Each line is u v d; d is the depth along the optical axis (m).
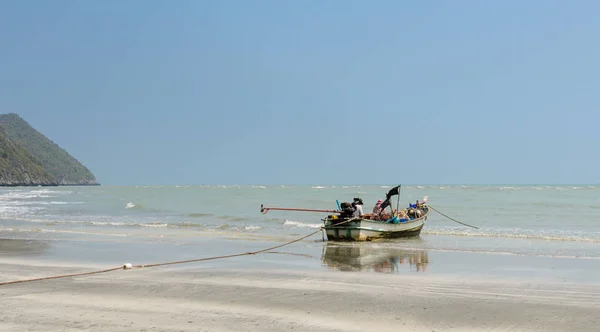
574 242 20.27
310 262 15.52
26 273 13.30
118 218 34.03
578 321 8.40
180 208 42.88
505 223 28.14
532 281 11.97
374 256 16.88
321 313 8.90
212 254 17.48
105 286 11.35
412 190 72.12
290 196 58.28
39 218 34.59
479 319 8.54
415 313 8.91
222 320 8.41
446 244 20.14
